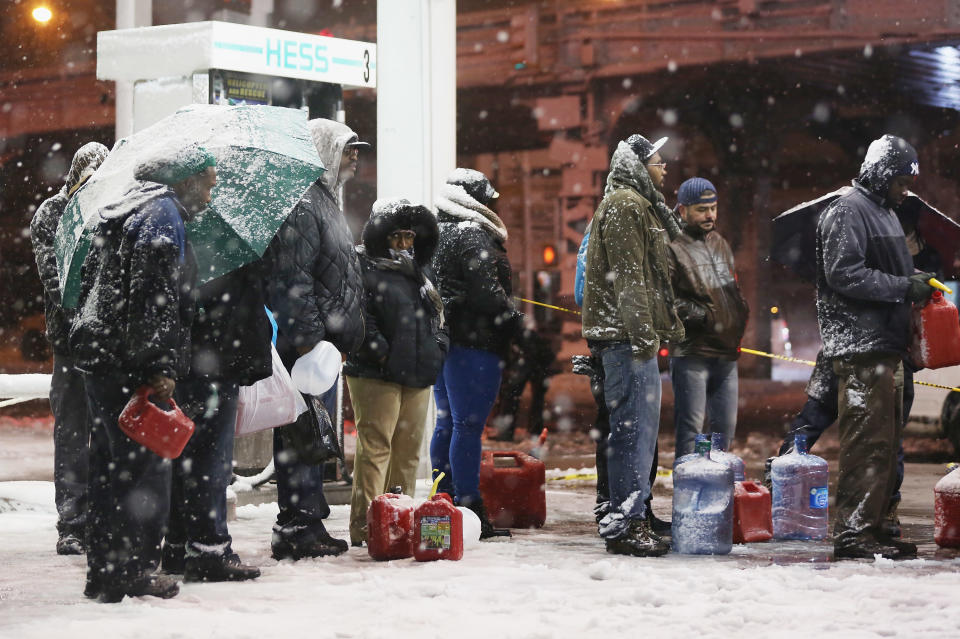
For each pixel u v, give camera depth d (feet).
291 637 17.69
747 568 23.15
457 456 28.40
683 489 25.63
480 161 182.70
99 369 19.74
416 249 27.32
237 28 33.19
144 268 19.25
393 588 21.31
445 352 27.04
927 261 27.96
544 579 22.21
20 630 17.83
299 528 25.14
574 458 52.37
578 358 29.86
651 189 26.21
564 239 153.38
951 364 24.75
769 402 95.76
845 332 24.59
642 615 18.98
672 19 146.82
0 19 137.08
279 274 23.53
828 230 24.68
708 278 29.22
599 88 151.84
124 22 46.34
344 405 74.95
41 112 137.39
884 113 152.35
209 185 21.04
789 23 142.41
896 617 18.54
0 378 33.58
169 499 20.79
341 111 37.22
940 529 26.61
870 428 24.49
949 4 138.41
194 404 21.86
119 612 19.38
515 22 153.48
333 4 137.59
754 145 152.46
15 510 33.22
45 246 26.55
